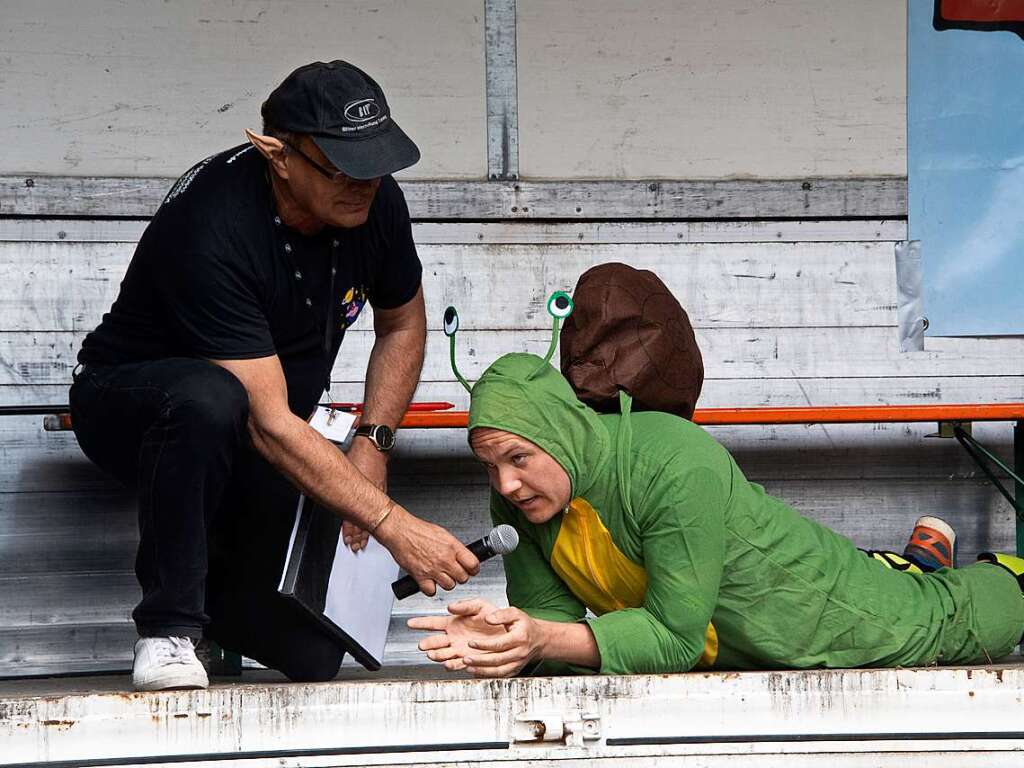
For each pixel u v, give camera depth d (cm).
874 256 1503
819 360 1493
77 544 1404
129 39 1425
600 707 853
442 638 859
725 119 1488
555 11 1471
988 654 1034
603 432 892
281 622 1024
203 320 912
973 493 1502
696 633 887
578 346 953
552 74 1471
